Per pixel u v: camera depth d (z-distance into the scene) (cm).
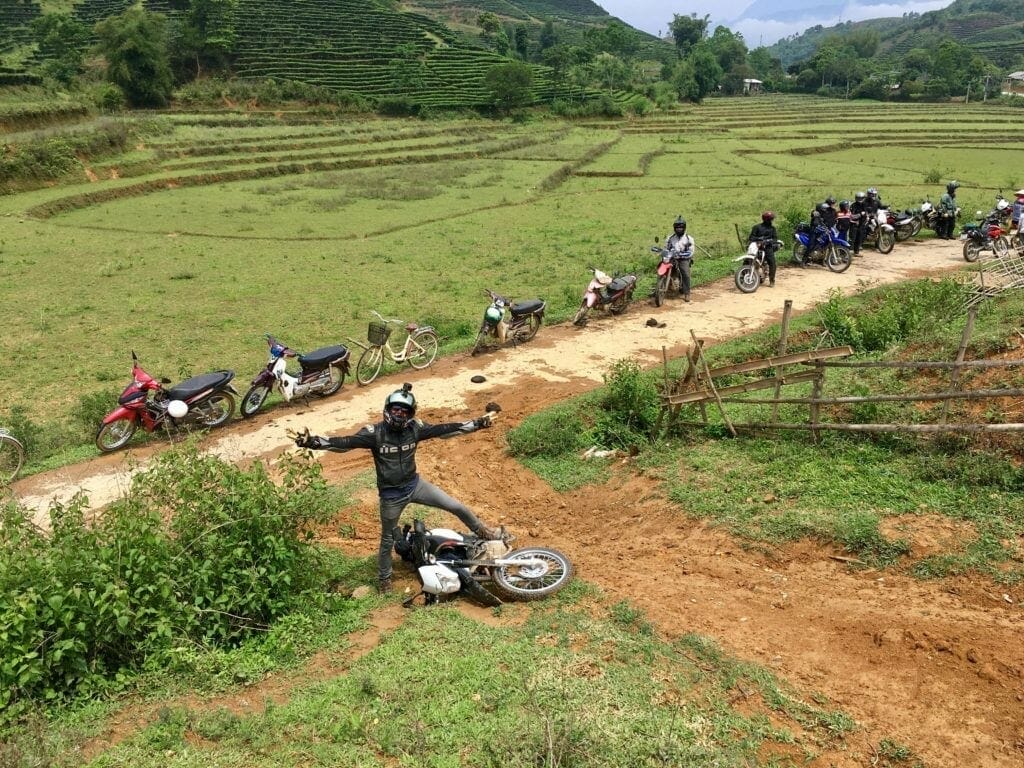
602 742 369
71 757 384
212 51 7325
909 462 651
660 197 3400
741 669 441
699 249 2030
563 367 1177
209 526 539
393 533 592
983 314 1081
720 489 687
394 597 586
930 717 399
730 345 1184
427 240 2569
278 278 2034
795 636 475
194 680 464
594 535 686
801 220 2041
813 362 724
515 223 2867
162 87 6531
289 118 6262
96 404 1016
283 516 564
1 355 1416
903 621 472
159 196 3575
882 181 3597
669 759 361
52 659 439
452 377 1155
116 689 455
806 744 388
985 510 564
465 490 802
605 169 4338
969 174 3762
